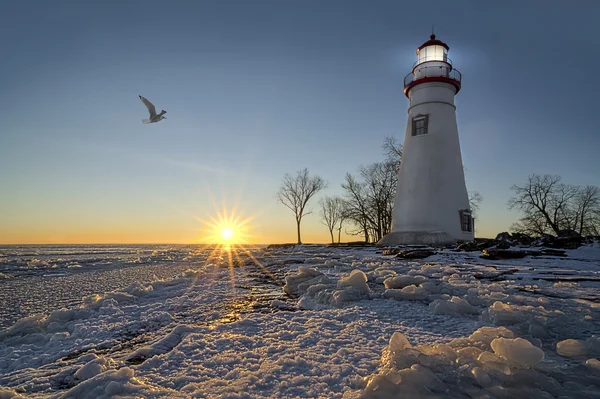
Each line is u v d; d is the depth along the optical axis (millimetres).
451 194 24719
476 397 2252
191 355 3279
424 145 25562
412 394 2271
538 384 2410
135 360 3303
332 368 2838
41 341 4543
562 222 40125
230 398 2357
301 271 8219
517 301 5293
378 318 4543
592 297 5793
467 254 16062
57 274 15312
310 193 53344
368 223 43250
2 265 21906
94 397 2408
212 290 7969
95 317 5512
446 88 26094
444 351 2902
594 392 2334
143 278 12984
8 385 2865
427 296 5801
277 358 3143
